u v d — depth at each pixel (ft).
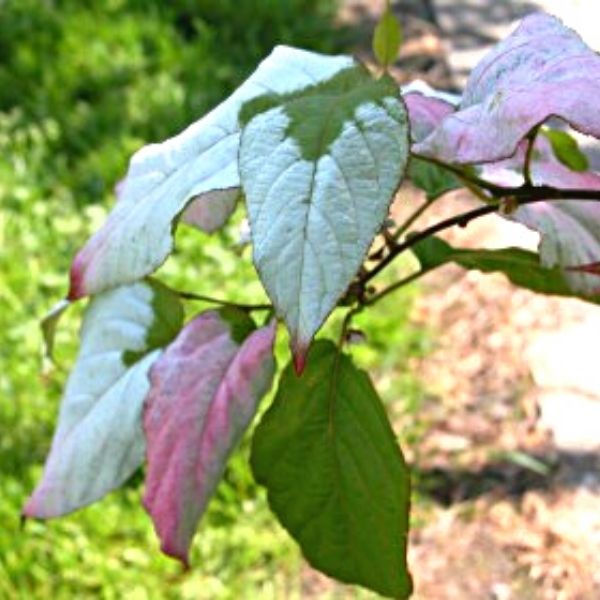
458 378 4.91
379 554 1.59
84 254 1.34
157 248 1.28
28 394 4.72
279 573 4.10
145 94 6.59
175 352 1.54
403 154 1.13
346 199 1.10
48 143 6.31
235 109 1.30
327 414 1.58
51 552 4.13
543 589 4.07
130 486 4.33
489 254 1.67
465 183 1.50
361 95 1.18
